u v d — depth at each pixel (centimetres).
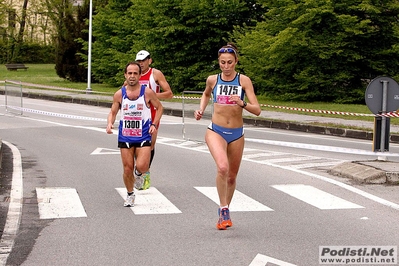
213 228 1061
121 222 1102
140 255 911
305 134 2714
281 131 2827
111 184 1445
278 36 3831
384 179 1453
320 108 3594
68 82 6188
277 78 4144
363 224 1089
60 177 1523
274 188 1398
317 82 3950
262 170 1636
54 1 8519
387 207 1216
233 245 960
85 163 1736
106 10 5788
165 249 940
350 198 1296
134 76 1195
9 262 878
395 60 4066
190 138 2291
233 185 1098
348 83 4081
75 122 2886
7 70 7969
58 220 1112
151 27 4919
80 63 5853
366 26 3838
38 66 8962
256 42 4103
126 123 1208
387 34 4022
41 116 3192
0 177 1517
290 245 961
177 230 1048
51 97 4566
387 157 1914
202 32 4800
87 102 4222
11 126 2691
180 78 4803
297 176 1547
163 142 2212
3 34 9119
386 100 1598
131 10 5106
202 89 4888
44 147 2052
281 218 1133
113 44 5609
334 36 3922
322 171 1617
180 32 4800
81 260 889
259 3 4375
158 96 1421
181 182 1475
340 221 1110
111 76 5706
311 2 3812
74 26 6206
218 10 4684
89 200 1275
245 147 2120
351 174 1512
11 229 1050
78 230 1048
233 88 1054
